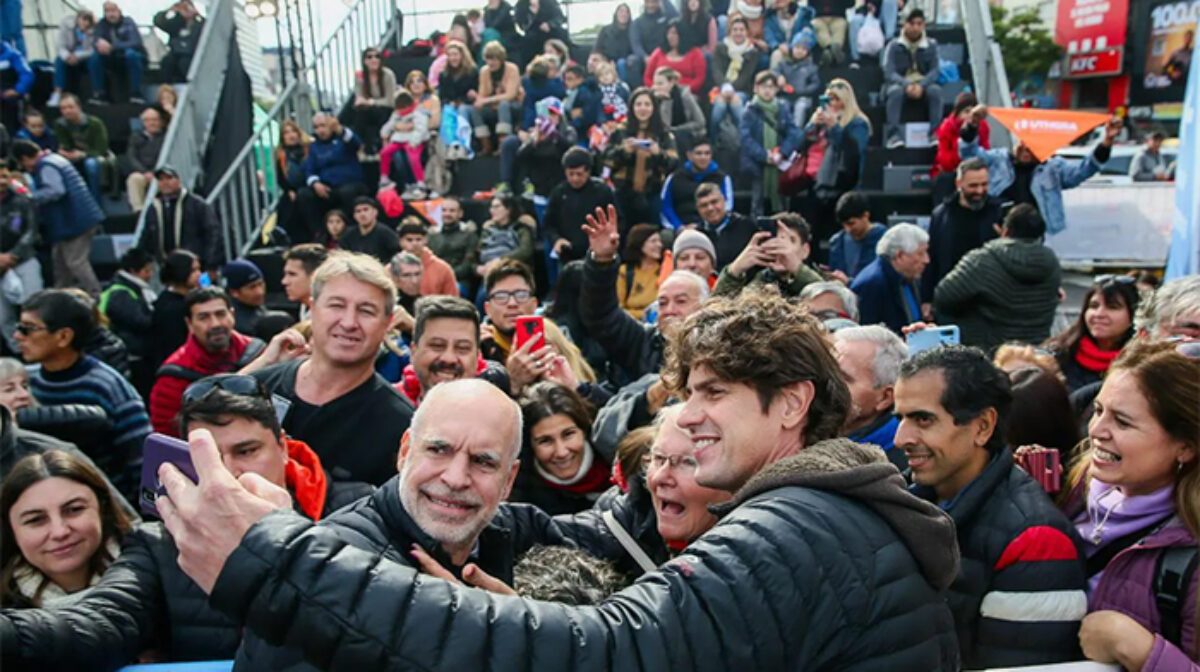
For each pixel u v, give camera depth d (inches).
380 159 364.2
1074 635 72.5
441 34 489.1
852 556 46.9
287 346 131.0
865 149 316.5
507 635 41.2
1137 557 71.9
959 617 75.4
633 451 87.2
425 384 121.6
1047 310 190.4
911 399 81.4
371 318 105.9
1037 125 274.2
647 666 41.9
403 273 219.9
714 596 43.8
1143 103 1029.2
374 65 397.1
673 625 43.0
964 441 79.9
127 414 150.7
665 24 407.8
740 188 339.6
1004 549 74.4
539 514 81.2
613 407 112.7
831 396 55.7
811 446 53.7
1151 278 224.4
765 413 54.3
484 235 295.3
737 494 52.4
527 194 317.4
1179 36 977.5
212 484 43.8
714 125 345.7
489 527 65.0
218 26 390.6
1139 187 307.4
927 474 81.8
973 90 394.6
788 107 324.2
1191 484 70.0
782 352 53.9
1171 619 69.4
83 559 85.2
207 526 43.6
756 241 141.3
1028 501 76.9
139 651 73.2
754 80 374.6
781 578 44.7
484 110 372.8
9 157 322.7
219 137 383.2
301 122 406.0
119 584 73.3
